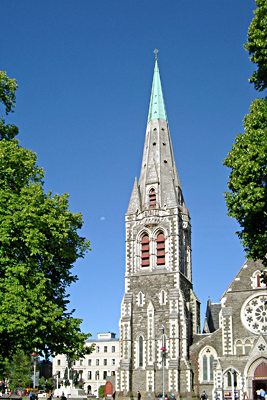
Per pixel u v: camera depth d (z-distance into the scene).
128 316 81.25
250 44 38.69
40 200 41.44
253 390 65.38
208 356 75.31
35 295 37.56
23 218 38.78
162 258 84.06
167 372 75.50
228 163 39.88
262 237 36.72
